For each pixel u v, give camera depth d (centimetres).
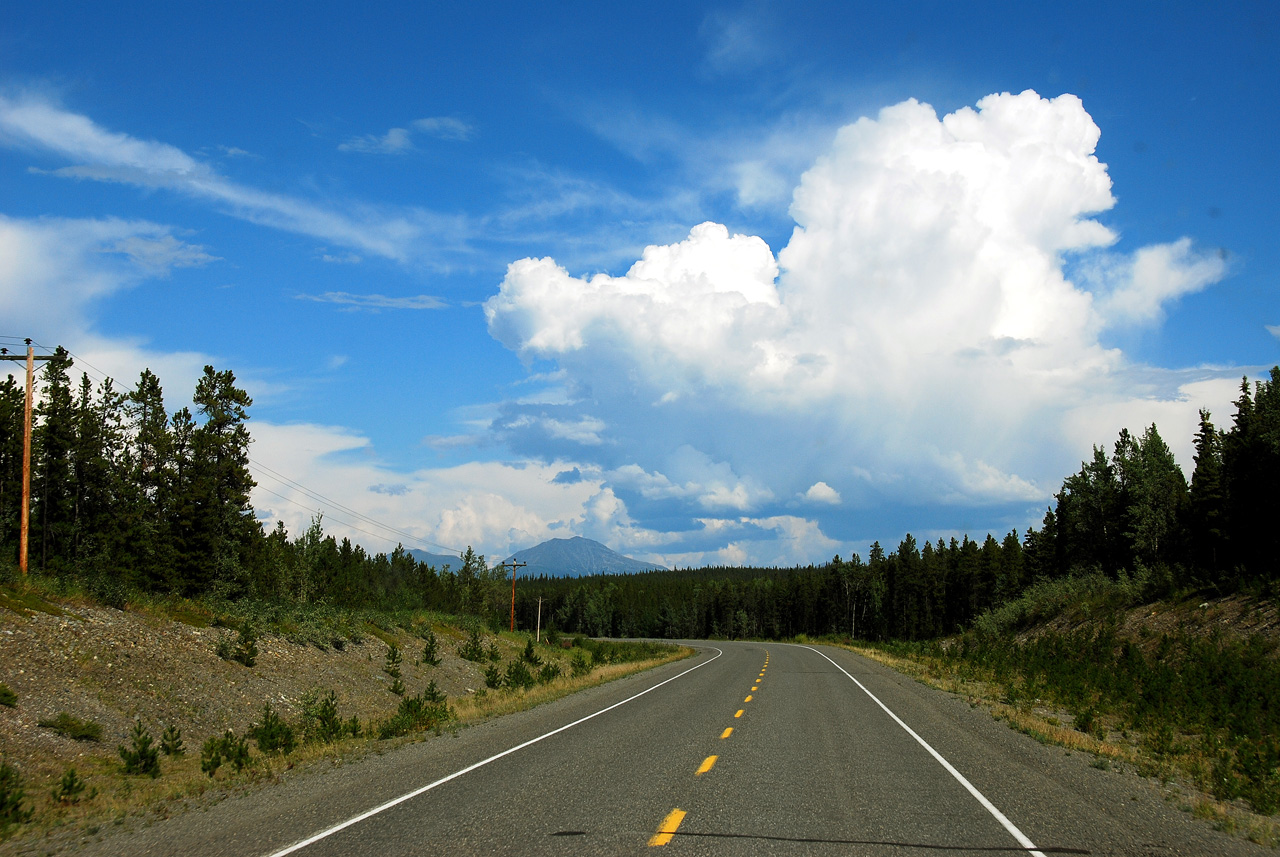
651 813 828
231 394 4409
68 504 3853
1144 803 941
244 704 2108
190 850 719
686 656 5738
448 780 1042
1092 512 7400
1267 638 2767
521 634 7031
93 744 1514
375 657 3212
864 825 782
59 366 3906
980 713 1945
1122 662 2867
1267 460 4178
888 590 12694
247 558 4216
